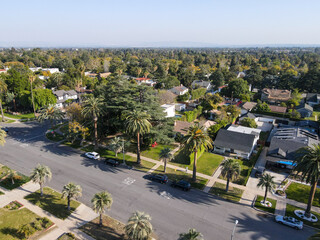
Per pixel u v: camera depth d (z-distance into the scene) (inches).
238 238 1103.6
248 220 1239.5
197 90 4581.7
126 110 1929.1
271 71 5629.9
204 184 1594.5
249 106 3511.3
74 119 2556.6
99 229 1130.0
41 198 1369.3
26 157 1941.4
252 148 2103.8
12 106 3543.3
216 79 5349.4
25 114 3363.7
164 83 5000.0
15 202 1311.5
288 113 3270.2
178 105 3666.3
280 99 4114.2
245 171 1790.1
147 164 1865.2
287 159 1812.3
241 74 6815.9
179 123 2514.8
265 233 1143.0
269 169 1829.5
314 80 4436.5
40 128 2746.1
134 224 914.1
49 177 1373.0
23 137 2421.3
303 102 3895.2
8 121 2970.0
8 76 3641.7
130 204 1342.3
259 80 5295.3
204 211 1304.1
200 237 889.5
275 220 1234.6
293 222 1183.6
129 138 2338.8
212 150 2212.1
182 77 5644.7
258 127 2896.2
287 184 1610.5
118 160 1910.7
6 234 1071.6
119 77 2568.9
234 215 1277.1
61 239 1045.2
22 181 1549.0
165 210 1299.2
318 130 2623.0
